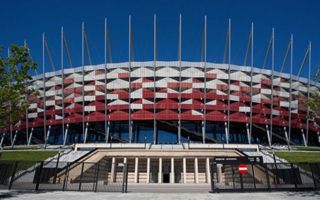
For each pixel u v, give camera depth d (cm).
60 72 7606
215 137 7175
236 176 3506
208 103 7100
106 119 7044
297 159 4834
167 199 1933
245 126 7400
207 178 4584
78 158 4434
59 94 7556
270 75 7550
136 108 7031
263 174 3262
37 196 2039
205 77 7081
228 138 7006
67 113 7381
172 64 7169
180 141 6931
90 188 2753
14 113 2222
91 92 7288
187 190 2708
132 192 2441
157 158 4816
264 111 7331
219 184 3688
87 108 7212
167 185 3622
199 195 2164
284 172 2802
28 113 7738
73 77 7444
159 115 6981
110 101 7169
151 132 7169
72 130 7562
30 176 3238
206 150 4738
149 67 7200
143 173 4753
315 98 2270
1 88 2105
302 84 7850
